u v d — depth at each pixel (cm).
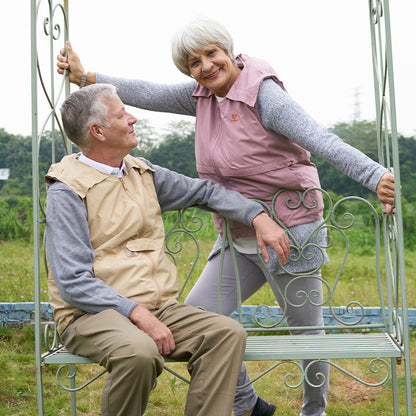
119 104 270
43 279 633
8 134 1181
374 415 356
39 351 260
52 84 323
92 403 369
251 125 285
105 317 246
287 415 353
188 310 261
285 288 298
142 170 283
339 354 263
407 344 259
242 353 248
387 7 258
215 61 278
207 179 300
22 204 1061
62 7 335
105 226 264
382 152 330
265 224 284
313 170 304
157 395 385
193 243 834
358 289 620
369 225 1060
